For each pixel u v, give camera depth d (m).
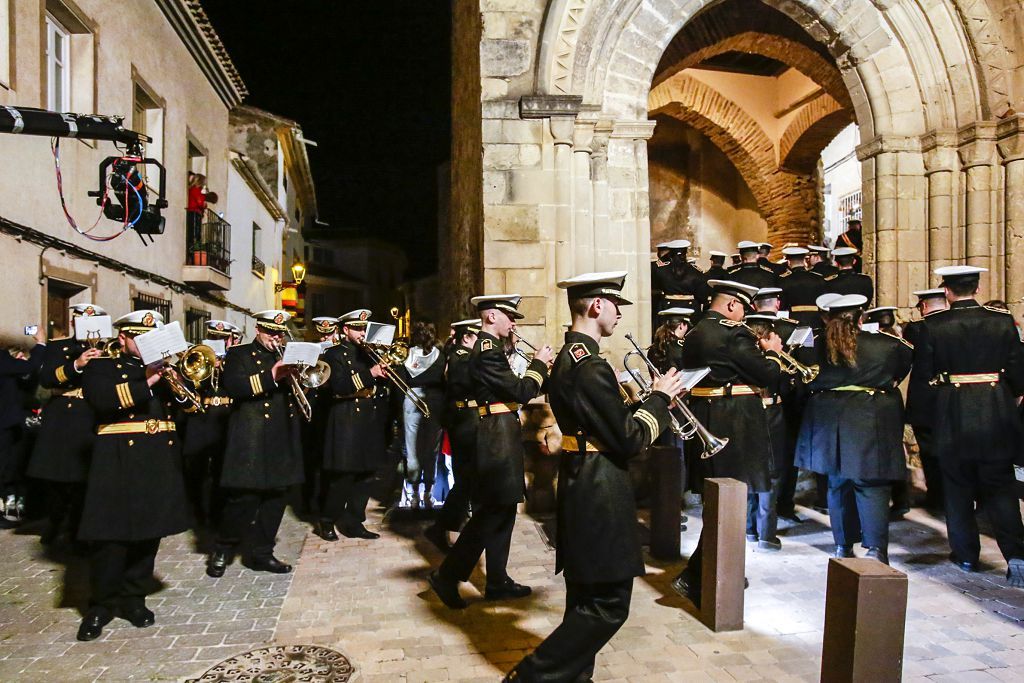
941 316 5.11
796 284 8.50
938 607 4.36
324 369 5.59
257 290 19.22
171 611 4.45
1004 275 8.21
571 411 3.11
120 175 6.38
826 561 5.27
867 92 8.59
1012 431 4.81
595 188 7.77
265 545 5.25
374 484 8.77
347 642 3.95
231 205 16.28
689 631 4.05
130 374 4.08
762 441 4.81
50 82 8.38
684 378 3.37
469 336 5.77
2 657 3.80
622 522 3.09
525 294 7.32
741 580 4.05
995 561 5.25
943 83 8.40
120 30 9.80
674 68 11.55
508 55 7.34
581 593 3.14
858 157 8.85
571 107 7.30
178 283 12.21
